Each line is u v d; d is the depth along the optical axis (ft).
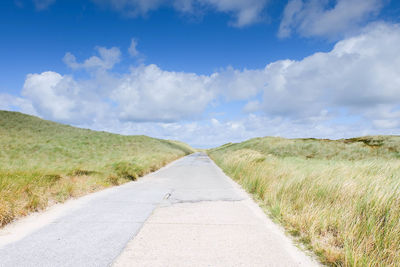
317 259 9.93
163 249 10.59
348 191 17.22
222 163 63.16
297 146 105.81
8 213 14.30
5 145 87.15
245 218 15.71
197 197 22.70
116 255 9.92
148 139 181.27
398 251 9.60
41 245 10.87
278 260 9.72
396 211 12.85
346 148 95.25
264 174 29.19
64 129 163.84
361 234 11.49
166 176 41.52
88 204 19.38
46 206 18.16
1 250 10.29
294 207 17.10
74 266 8.94
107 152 98.22
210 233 12.76
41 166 41.65
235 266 9.12
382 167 27.96
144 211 17.28
